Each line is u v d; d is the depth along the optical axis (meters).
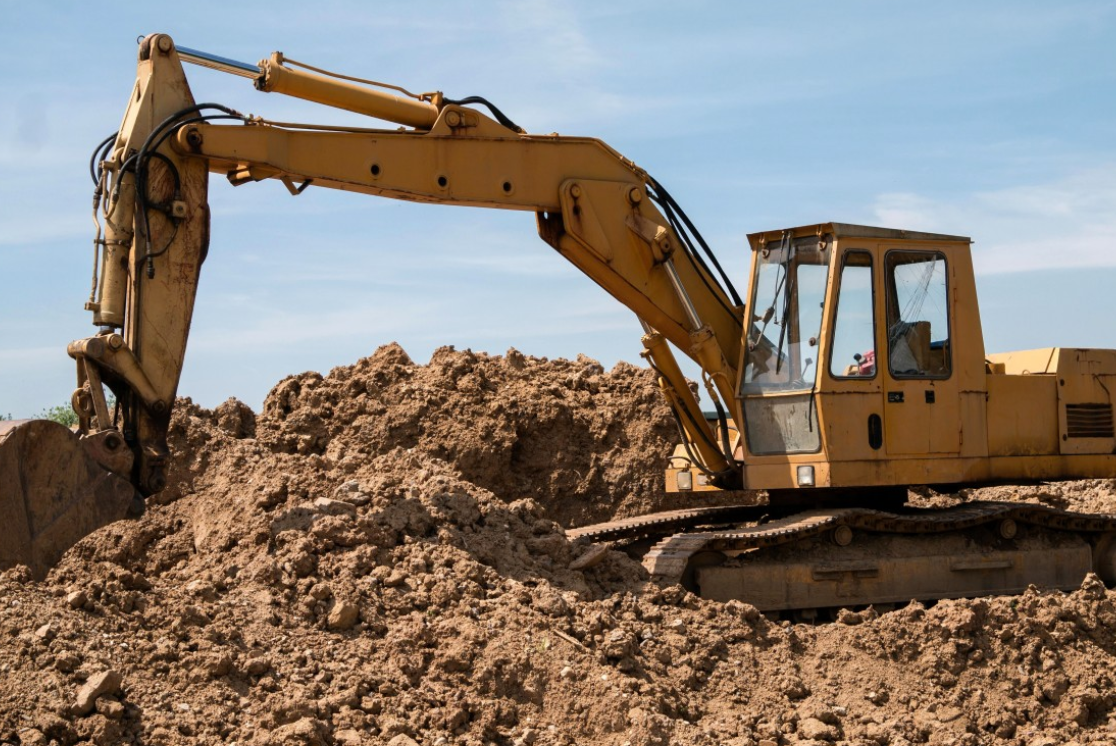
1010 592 13.26
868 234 12.36
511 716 8.73
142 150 9.84
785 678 10.10
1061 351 13.65
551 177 12.02
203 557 10.51
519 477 18.34
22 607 8.20
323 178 10.80
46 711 7.41
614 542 13.31
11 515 8.87
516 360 20.02
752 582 11.97
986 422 12.91
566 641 9.46
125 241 9.90
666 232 12.38
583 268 12.38
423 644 9.23
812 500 13.12
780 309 12.53
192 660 8.26
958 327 12.84
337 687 8.48
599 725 8.77
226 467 12.20
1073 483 20.83
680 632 10.34
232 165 10.47
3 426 9.16
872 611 11.40
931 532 13.06
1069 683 10.84
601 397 19.39
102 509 9.37
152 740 7.50
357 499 10.88
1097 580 11.91
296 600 9.48
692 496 18.55
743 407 12.70
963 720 10.12
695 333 12.47
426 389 18.22
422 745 8.15
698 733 8.77
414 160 11.25
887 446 12.28
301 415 17.58
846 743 9.34
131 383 9.74
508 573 10.63
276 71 10.71
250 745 7.68
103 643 8.16
